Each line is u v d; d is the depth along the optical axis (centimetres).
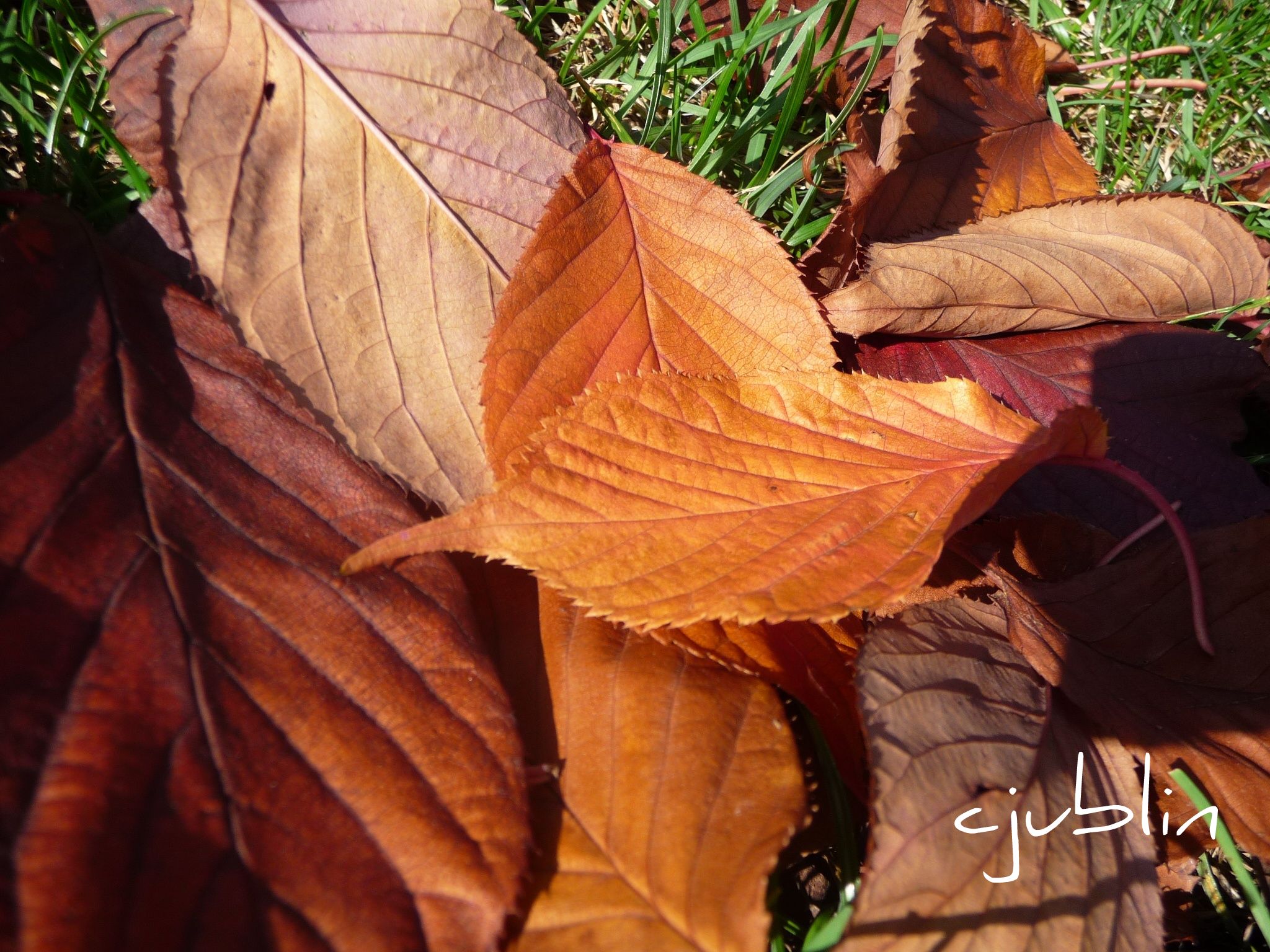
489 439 20
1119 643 21
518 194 21
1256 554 21
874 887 17
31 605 17
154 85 20
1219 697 20
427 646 18
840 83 28
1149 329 25
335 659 18
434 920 16
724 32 28
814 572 18
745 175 27
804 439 20
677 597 18
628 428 19
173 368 19
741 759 18
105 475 18
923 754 18
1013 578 21
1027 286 24
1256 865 22
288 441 20
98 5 21
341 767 17
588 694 19
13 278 19
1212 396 25
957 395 20
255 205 20
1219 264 25
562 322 21
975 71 26
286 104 21
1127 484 24
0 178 22
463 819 17
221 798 16
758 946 16
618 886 17
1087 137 32
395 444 20
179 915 15
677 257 22
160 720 16
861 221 24
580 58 28
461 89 21
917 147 25
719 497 19
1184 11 32
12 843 15
